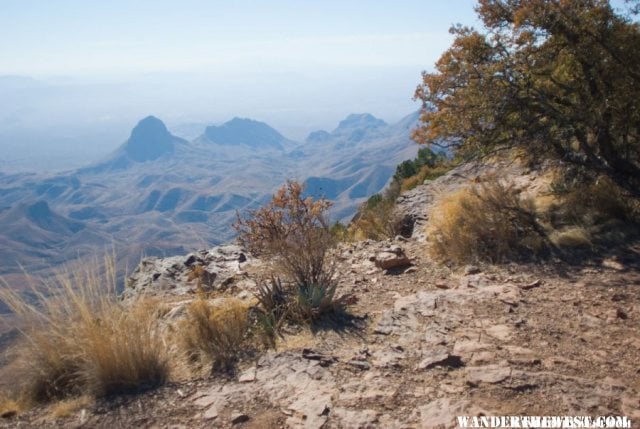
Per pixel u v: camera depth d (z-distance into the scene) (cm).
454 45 738
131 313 466
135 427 355
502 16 745
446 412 331
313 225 625
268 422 342
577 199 736
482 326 473
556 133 688
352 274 710
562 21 658
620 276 564
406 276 677
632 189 682
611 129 677
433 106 786
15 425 377
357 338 480
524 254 673
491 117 688
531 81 691
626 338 430
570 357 402
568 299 524
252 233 653
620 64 658
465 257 694
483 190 800
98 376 412
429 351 426
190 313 508
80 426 364
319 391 376
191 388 407
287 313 540
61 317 452
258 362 439
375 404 351
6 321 446
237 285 718
